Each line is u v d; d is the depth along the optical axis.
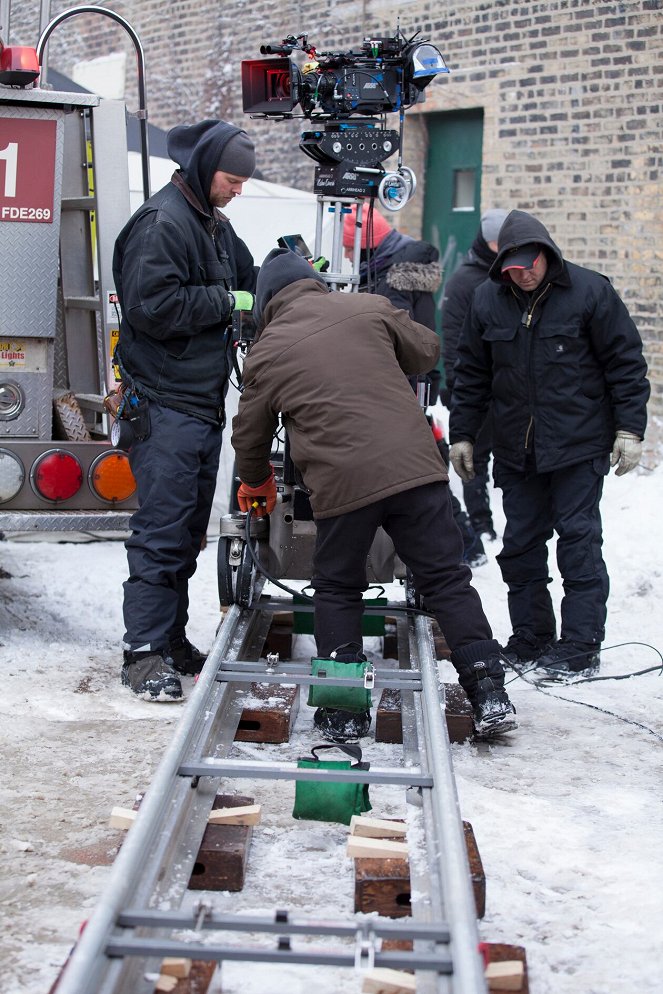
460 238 10.58
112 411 4.70
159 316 4.46
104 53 13.20
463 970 2.10
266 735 4.04
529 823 3.44
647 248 9.05
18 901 2.92
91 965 2.12
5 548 7.05
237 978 2.59
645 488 7.98
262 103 4.96
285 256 4.23
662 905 2.96
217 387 4.76
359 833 3.08
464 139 10.42
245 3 11.57
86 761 3.86
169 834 2.84
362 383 3.92
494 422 5.13
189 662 4.92
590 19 9.16
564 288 4.86
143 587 4.62
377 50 4.81
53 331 5.00
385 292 6.40
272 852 3.20
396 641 5.19
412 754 3.62
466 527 6.90
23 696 4.49
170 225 4.48
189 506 4.68
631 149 9.06
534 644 5.18
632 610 6.07
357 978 2.61
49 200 4.94
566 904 2.96
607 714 4.52
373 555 4.79
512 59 9.65
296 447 3.97
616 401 4.95
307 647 5.38
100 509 5.03
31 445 4.89
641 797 3.68
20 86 4.85
